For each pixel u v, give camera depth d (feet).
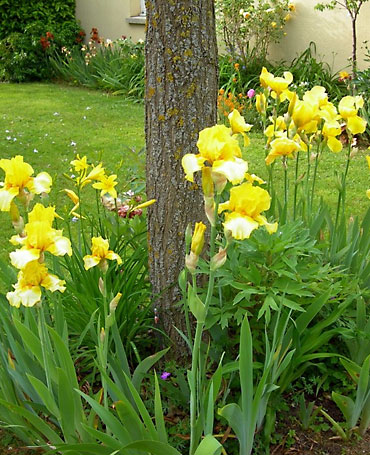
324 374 9.61
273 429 8.75
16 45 40.16
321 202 11.43
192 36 8.79
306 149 10.71
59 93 35.99
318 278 8.72
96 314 9.38
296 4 31.32
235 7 31.83
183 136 9.08
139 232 11.41
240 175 5.51
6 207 6.57
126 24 40.73
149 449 6.44
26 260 6.13
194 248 5.91
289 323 8.97
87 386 9.56
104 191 10.18
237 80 30.86
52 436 7.57
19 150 23.71
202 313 6.15
